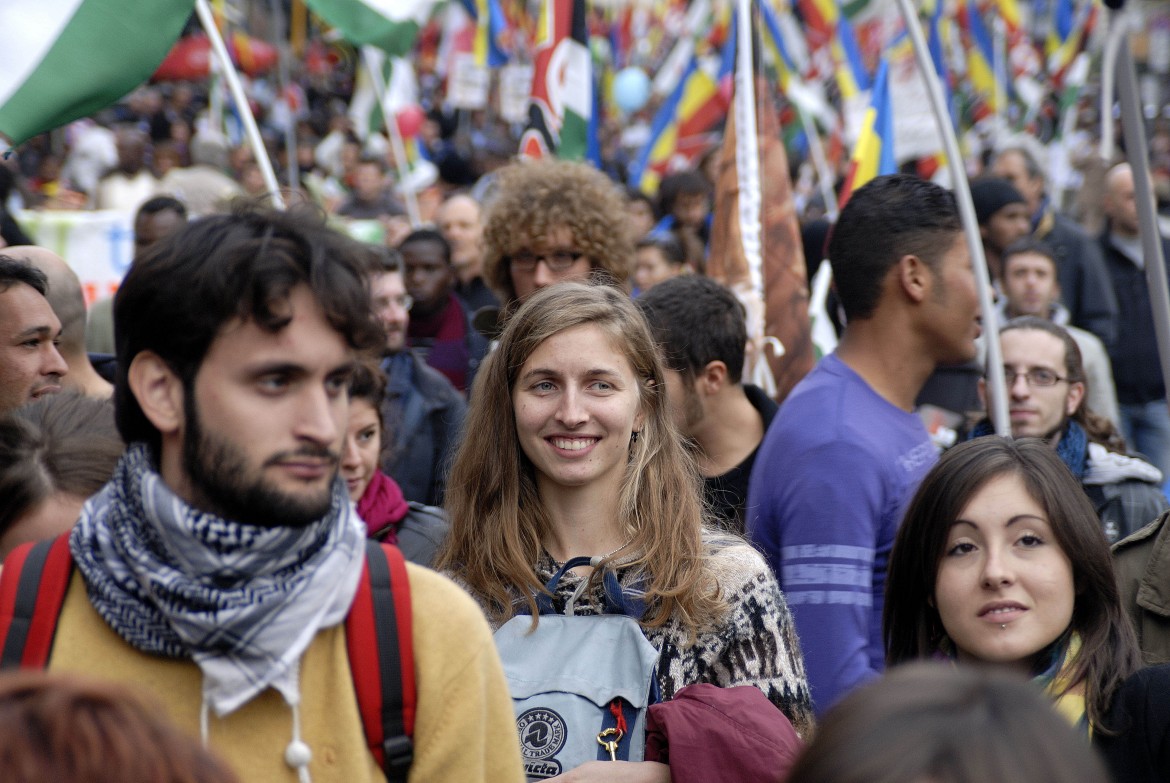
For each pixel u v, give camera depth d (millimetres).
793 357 5773
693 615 2947
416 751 2107
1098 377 6691
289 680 2021
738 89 5914
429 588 2174
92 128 15125
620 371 3125
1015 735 1285
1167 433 7895
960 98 16203
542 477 3188
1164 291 4238
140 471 2027
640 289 7930
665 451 3182
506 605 3055
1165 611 3447
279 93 17547
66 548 2113
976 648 2992
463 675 2133
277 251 1960
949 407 5742
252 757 2031
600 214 4980
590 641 2932
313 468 1988
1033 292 6957
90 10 4438
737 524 4301
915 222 3684
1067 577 2967
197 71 15227
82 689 1376
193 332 1953
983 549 2998
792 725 2906
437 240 7484
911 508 3135
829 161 14578
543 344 3133
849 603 3410
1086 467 4980
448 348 7445
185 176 7898
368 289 2062
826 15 14289
